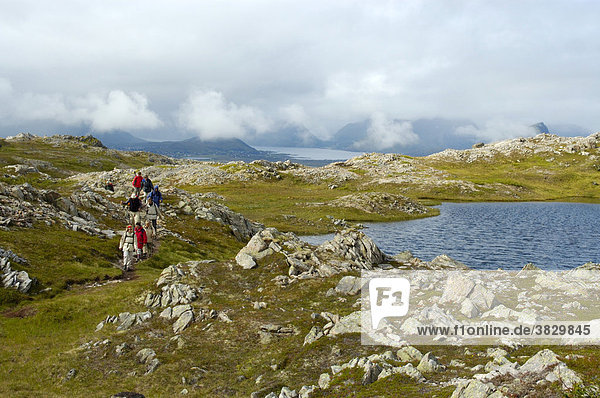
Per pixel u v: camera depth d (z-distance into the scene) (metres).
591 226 107.88
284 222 100.31
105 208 64.44
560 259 71.19
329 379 16.08
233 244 64.31
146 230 47.12
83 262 39.19
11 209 45.41
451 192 180.50
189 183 171.75
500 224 110.81
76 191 67.62
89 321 27.17
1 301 28.69
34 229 43.47
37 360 22.02
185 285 31.92
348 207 123.50
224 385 18.67
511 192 183.88
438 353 16.83
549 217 125.25
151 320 27.02
